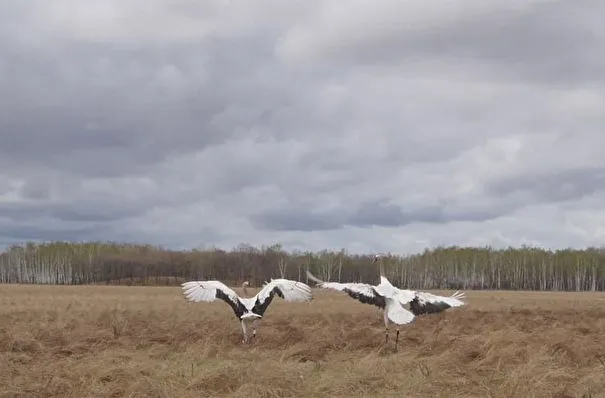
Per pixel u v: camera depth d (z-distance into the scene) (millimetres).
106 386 14023
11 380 14867
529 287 132750
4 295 57531
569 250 136125
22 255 134625
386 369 15406
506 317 32031
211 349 18406
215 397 13320
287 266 109938
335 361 17344
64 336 22188
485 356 16812
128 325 25609
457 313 34969
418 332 24438
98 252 132750
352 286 18984
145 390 13539
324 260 107875
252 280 110438
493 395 13188
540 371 14648
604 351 18609
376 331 23766
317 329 24297
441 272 131875
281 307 43125
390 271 130250
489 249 137125
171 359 17531
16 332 22500
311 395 13461
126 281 124062
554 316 33875
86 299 50156
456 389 13961
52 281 132625
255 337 21625
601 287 133125
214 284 20766
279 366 15234
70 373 14961
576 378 14711
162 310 36469
